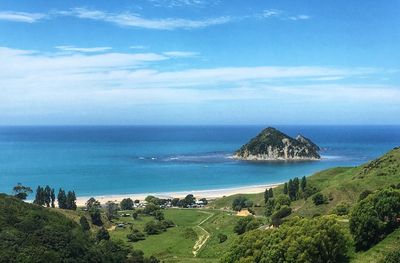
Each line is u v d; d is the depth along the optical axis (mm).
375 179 138625
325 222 63219
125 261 108312
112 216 184250
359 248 63750
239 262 63562
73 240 94438
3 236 85062
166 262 114750
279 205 160000
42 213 107250
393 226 64625
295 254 59469
